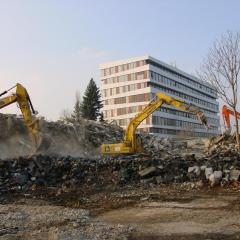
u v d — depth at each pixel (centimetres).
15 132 3291
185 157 2352
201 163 2159
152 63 9556
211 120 12519
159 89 9650
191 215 1302
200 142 4656
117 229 1127
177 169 2088
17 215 1330
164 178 2014
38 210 1434
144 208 1456
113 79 9831
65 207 1523
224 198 1576
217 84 3328
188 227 1145
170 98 2861
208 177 1930
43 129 3594
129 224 1209
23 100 2512
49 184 1995
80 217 1304
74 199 1681
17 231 1131
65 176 2058
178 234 1073
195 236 1048
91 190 1867
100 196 1734
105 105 9919
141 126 8950
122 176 2050
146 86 9300
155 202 1559
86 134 4041
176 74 10531
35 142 2628
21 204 1580
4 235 1083
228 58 2986
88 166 2153
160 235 1066
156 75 9581
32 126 2577
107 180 2027
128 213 1382
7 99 2483
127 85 9575
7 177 1988
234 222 1186
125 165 2167
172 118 9688
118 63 9750
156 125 8981
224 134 3553
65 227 1158
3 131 3266
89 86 8450
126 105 9550
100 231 1104
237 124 3069
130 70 9544
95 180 2036
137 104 9375
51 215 1333
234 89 2989
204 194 1689
